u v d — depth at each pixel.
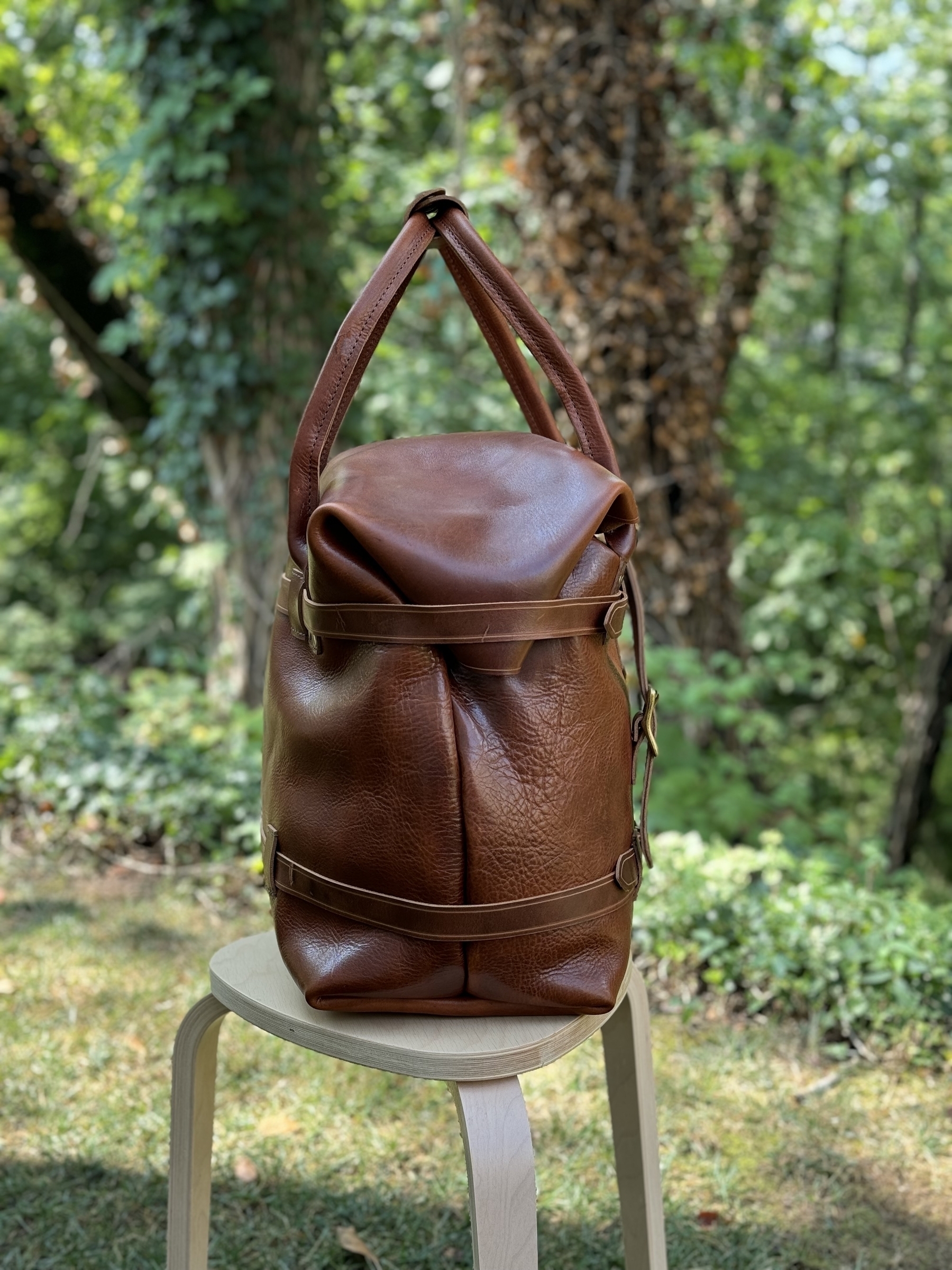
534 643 1.00
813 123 5.83
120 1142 1.88
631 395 4.16
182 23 4.47
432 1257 1.62
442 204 1.17
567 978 1.03
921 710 8.02
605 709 1.05
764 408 8.95
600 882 1.05
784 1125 2.00
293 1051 2.18
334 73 6.15
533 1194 1.00
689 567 4.25
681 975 2.56
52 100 5.81
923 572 9.30
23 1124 1.92
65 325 5.87
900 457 8.80
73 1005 2.35
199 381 4.82
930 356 9.52
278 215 4.66
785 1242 1.69
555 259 4.16
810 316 9.81
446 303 4.98
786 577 8.24
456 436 1.15
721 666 4.22
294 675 1.07
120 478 6.95
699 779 4.02
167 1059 2.16
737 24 5.43
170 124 4.55
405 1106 2.01
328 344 5.00
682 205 4.26
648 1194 1.31
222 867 3.17
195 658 5.05
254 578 4.89
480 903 0.99
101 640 10.84
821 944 2.40
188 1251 1.24
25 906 2.91
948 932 2.46
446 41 5.12
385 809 0.98
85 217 5.95
